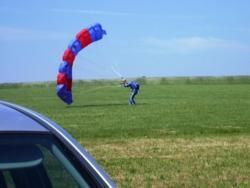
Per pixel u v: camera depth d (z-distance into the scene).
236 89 115.88
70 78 59.62
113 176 15.85
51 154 4.80
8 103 5.81
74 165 4.82
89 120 39.81
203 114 44.62
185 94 91.44
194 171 16.61
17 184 4.61
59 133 5.05
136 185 14.61
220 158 19.34
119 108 54.47
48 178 4.73
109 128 33.00
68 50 58.50
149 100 71.38
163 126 34.06
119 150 21.98
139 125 34.97
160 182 14.97
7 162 4.64
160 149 22.16
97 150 22.02
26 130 4.88
